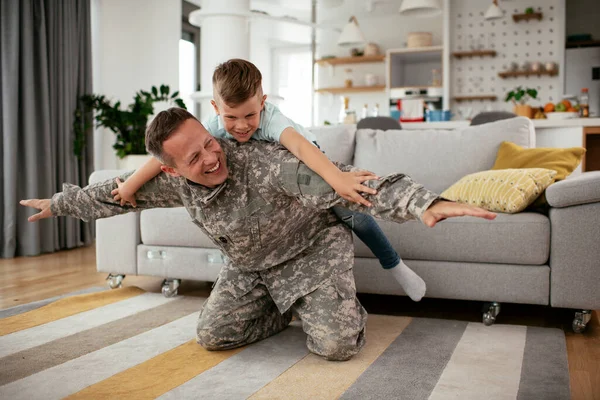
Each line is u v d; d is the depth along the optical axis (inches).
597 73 301.4
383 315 96.7
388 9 343.0
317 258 73.7
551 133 201.9
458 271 93.3
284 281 74.0
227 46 201.5
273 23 355.3
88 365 71.1
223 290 76.1
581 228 85.7
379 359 72.6
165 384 64.4
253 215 65.4
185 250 109.5
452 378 65.4
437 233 94.4
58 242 187.9
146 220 112.0
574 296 86.3
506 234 90.4
